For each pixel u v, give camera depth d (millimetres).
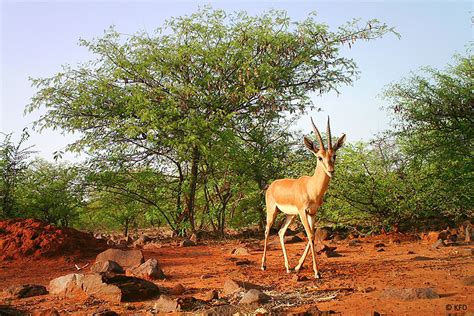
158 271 9664
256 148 20312
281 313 6430
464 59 18344
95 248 13750
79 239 13750
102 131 19312
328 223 18391
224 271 10320
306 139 9453
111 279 7996
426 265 9617
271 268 10438
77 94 18938
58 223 21344
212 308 6688
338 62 20672
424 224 17109
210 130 18031
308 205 9328
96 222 26734
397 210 16125
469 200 16766
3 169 18875
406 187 15875
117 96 18922
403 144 17531
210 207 19250
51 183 19875
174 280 9484
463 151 16922
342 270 9625
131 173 19766
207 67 19641
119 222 24047
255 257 12539
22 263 12070
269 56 19547
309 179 9453
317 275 8891
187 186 18812
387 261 10508
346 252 12602
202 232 19422
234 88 19594
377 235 15859
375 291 7387
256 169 19656
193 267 11172
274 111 19844
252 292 7094
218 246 15844
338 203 16375
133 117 18828
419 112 17453
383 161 16391
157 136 18203
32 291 8289
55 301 7820
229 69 19641
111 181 19203
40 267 11688
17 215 19391
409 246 13109
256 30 19547
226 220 21328
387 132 17359
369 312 6160
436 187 16078
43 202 19672
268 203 10469
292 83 20781
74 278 8297
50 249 12688
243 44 19328
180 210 19453
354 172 15945
